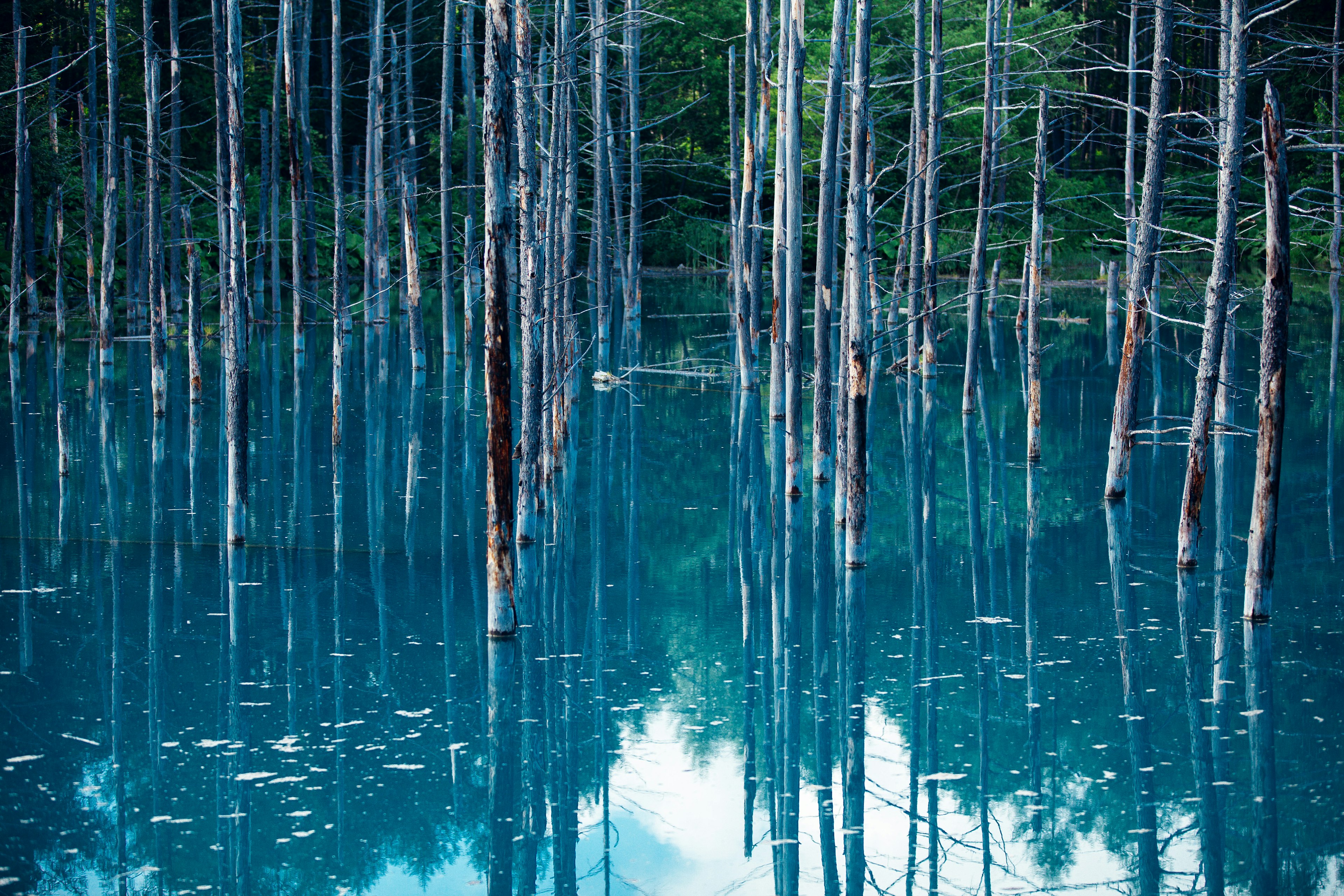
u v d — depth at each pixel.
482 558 13.38
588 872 6.94
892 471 18.12
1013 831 7.40
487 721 9.02
